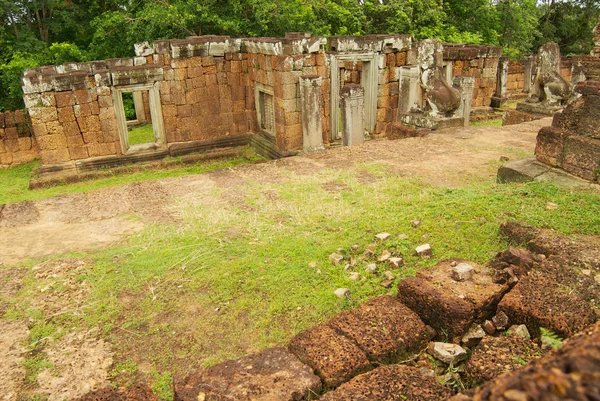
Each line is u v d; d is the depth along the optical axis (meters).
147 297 4.43
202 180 7.70
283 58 11.70
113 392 2.91
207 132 14.20
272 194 6.80
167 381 3.41
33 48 19.48
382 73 13.97
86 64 13.63
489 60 17.36
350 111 11.12
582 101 5.78
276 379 2.98
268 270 4.72
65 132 12.23
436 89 11.42
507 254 4.01
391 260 4.57
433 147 9.08
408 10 21.73
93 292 4.55
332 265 4.73
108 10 20.81
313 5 19.34
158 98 13.24
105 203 6.91
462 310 3.45
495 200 5.50
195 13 16.72
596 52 8.55
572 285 3.48
